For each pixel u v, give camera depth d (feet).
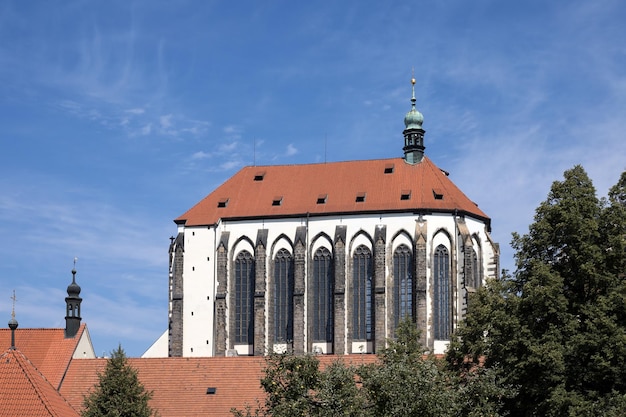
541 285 348.59
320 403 279.69
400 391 284.00
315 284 620.08
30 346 466.29
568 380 336.90
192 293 626.23
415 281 603.67
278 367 288.92
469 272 604.90
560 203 361.51
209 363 440.45
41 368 454.81
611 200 369.50
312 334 615.57
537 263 354.74
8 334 472.44
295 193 640.99
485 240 626.64
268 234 628.69
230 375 433.48
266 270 624.18
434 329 601.62
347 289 612.70
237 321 627.05
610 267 352.90
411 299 606.55
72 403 435.12
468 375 340.59
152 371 440.04
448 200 620.08
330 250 620.90
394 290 609.42
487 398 313.73
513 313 351.05
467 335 370.73
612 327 333.21
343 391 279.08
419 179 634.02
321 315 616.80
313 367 286.66
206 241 631.56
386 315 605.31
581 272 350.02
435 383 291.79
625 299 339.77
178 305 625.00
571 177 369.71
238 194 647.15
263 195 643.45
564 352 333.62
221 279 625.41
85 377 448.24
